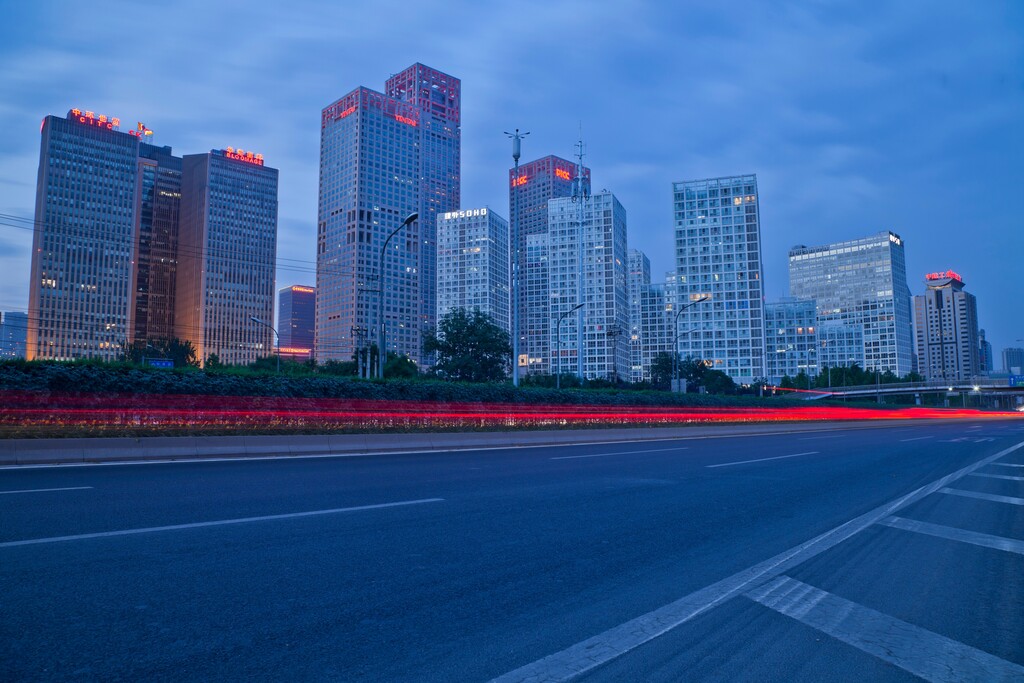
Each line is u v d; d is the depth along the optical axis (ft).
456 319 202.18
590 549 23.27
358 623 15.29
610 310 577.02
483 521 27.71
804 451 75.92
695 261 495.00
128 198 626.64
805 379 529.45
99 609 15.56
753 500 35.73
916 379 630.74
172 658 13.01
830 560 22.53
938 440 105.70
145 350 331.57
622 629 15.42
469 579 19.12
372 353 236.63
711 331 483.92
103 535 22.95
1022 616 16.93
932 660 14.01
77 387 56.65
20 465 45.83
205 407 64.85
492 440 81.56
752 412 173.47
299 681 12.23
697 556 22.71
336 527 25.50
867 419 226.79
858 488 41.83
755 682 12.70
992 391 396.78
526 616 16.16
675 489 39.40
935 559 22.95
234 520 26.25
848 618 16.60
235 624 14.94
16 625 14.42
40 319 566.77
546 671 12.96
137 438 52.16
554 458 62.13
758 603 17.62
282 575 18.81
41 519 25.50
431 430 86.02
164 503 29.96
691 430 125.49
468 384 96.63
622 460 60.34
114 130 637.71
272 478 41.01
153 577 18.19
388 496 33.88
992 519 31.07
